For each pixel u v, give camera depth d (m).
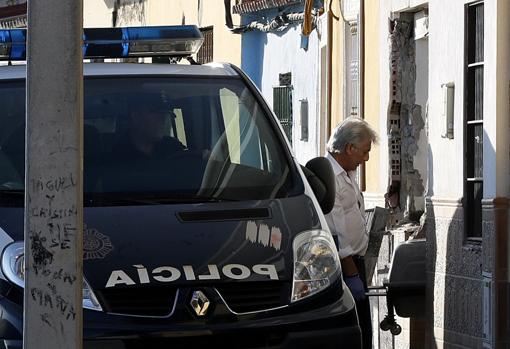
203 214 10.67
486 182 13.77
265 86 26.02
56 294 7.91
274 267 10.22
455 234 14.55
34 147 7.86
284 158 11.70
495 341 13.48
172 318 9.84
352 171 13.98
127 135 11.59
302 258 10.38
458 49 14.75
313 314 10.19
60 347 7.92
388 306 14.80
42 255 7.88
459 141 14.66
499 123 13.61
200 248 10.26
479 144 14.33
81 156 7.92
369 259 14.81
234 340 9.91
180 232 10.42
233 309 10.01
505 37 13.63
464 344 14.27
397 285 14.76
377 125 17.95
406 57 17.38
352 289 13.79
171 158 11.45
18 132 11.48
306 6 21.27
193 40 12.75
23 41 12.53
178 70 12.41
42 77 7.85
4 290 9.88
